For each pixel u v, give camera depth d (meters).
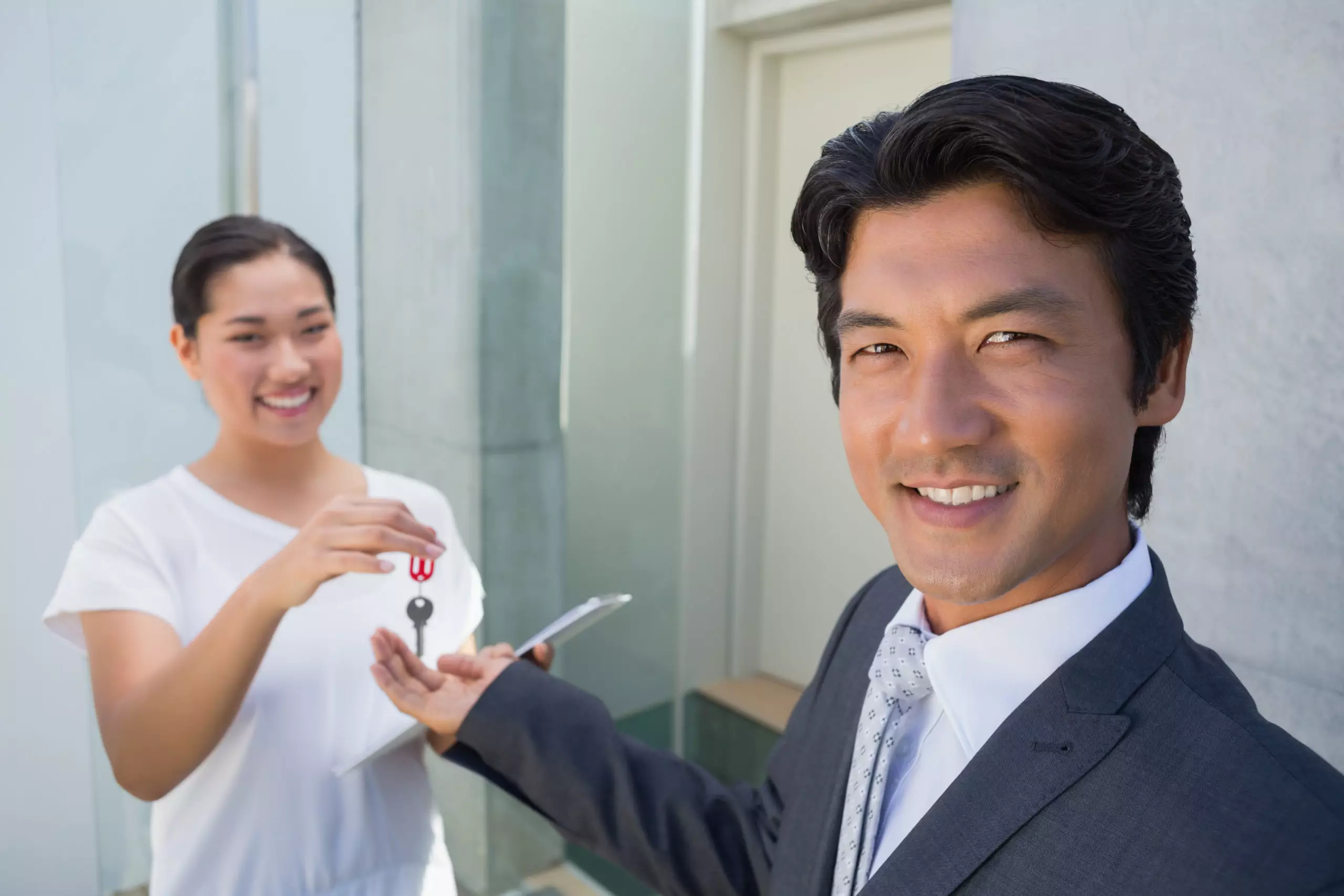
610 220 2.35
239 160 1.90
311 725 1.01
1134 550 0.59
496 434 2.04
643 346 2.48
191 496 1.07
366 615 1.09
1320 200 0.89
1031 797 0.53
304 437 1.09
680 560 2.65
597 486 2.45
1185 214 0.53
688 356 2.56
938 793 0.61
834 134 2.42
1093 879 0.50
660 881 0.84
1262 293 0.94
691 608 2.69
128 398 1.83
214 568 1.04
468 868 2.20
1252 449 0.96
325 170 2.01
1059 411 0.49
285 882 0.98
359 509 0.87
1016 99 0.47
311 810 0.99
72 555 1.01
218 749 0.99
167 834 0.99
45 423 1.76
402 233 2.08
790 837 0.71
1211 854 0.47
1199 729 0.51
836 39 2.29
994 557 0.51
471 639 1.16
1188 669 0.55
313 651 1.04
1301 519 0.93
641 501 2.54
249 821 0.98
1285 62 0.90
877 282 0.52
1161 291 0.51
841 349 0.61
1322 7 0.88
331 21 1.96
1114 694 0.54
